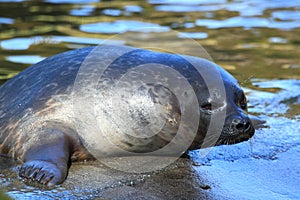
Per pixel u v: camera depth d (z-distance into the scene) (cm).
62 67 2216
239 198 1875
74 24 3959
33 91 2188
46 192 1866
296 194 1911
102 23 3978
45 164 1952
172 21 4091
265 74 3172
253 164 2139
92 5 4512
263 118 2595
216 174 2052
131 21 4034
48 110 2120
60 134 2064
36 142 2056
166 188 1933
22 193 1850
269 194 1908
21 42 3547
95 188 1912
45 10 4328
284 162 2159
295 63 3347
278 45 3653
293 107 2758
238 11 4428
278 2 4722
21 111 2161
